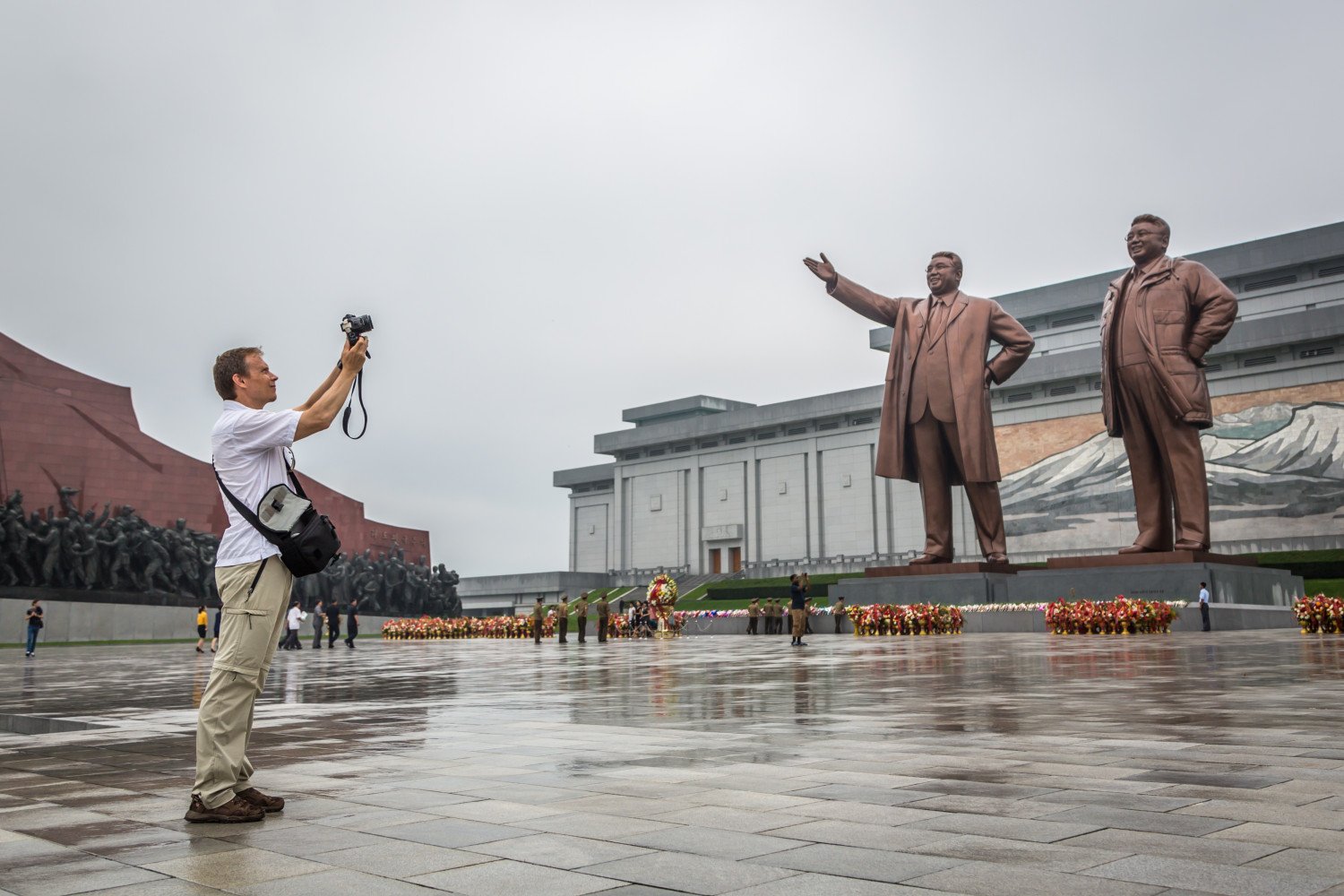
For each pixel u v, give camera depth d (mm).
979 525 43656
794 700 10430
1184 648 20797
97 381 54188
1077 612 33312
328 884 3336
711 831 4031
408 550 73312
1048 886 3170
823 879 3297
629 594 88562
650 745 6824
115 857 3770
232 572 4672
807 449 85000
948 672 14844
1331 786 4855
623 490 98812
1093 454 67500
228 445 4906
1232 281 71438
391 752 6730
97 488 52188
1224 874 3273
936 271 44125
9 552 46188
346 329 5082
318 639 38344
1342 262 67312
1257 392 63406
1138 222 39281
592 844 3846
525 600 98188
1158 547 39438
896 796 4738
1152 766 5500
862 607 40375
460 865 3562
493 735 7695
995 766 5602
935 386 43594
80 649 39031
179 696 13078
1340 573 56531
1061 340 78188
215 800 4391
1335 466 60062
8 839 4105
